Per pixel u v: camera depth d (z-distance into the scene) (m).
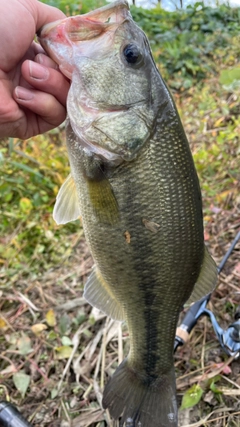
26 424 0.28
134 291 0.25
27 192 0.63
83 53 0.22
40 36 0.23
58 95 0.24
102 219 0.23
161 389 0.27
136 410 0.27
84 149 0.23
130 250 0.23
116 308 0.27
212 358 0.35
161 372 0.27
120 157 0.22
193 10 1.23
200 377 0.33
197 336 0.37
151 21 1.25
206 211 0.51
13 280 0.50
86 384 0.36
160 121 0.22
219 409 0.31
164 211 0.23
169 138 0.22
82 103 0.22
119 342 0.37
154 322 0.26
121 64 0.22
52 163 0.65
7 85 0.24
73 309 0.43
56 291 0.47
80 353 0.39
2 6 0.22
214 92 0.85
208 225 0.49
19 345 0.40
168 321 0.26
